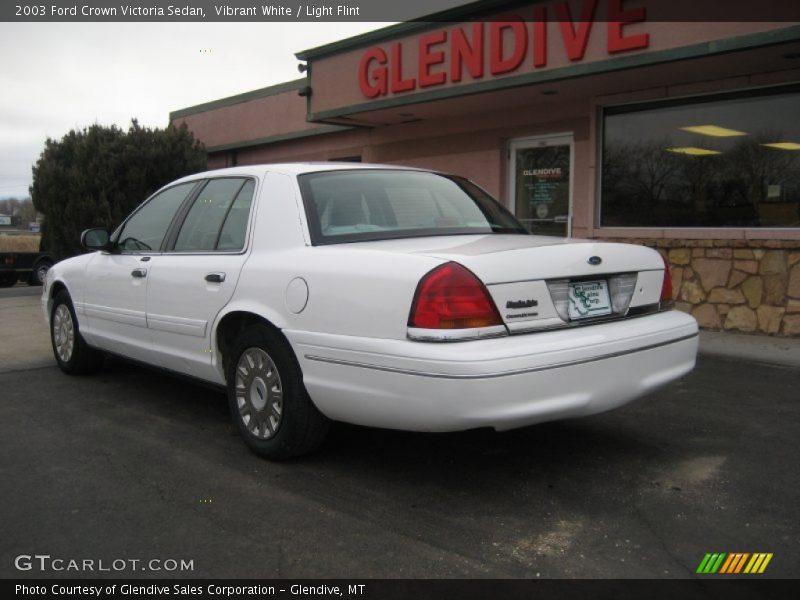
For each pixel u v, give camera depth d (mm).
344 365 3572
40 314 10508
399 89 9570
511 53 8367
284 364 3938
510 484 3824
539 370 3279
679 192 8461
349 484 3834
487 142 10359
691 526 3324
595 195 9039
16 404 5453
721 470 4012
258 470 4043
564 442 4488
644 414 5074
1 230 51906
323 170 4445
